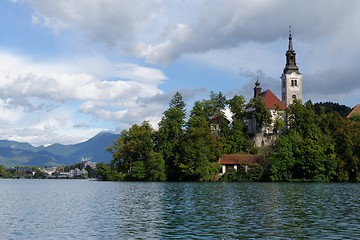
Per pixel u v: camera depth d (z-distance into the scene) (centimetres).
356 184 10725
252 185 10344
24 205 5741
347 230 3281
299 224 3575
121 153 15588
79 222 3888
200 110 15588
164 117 15062
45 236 3203
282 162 12812
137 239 3033
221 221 3781
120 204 5556
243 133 15475
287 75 18612
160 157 14238
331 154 12812
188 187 9556
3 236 3216
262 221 3753
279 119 15650
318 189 8375
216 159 14350
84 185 13062
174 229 3406
